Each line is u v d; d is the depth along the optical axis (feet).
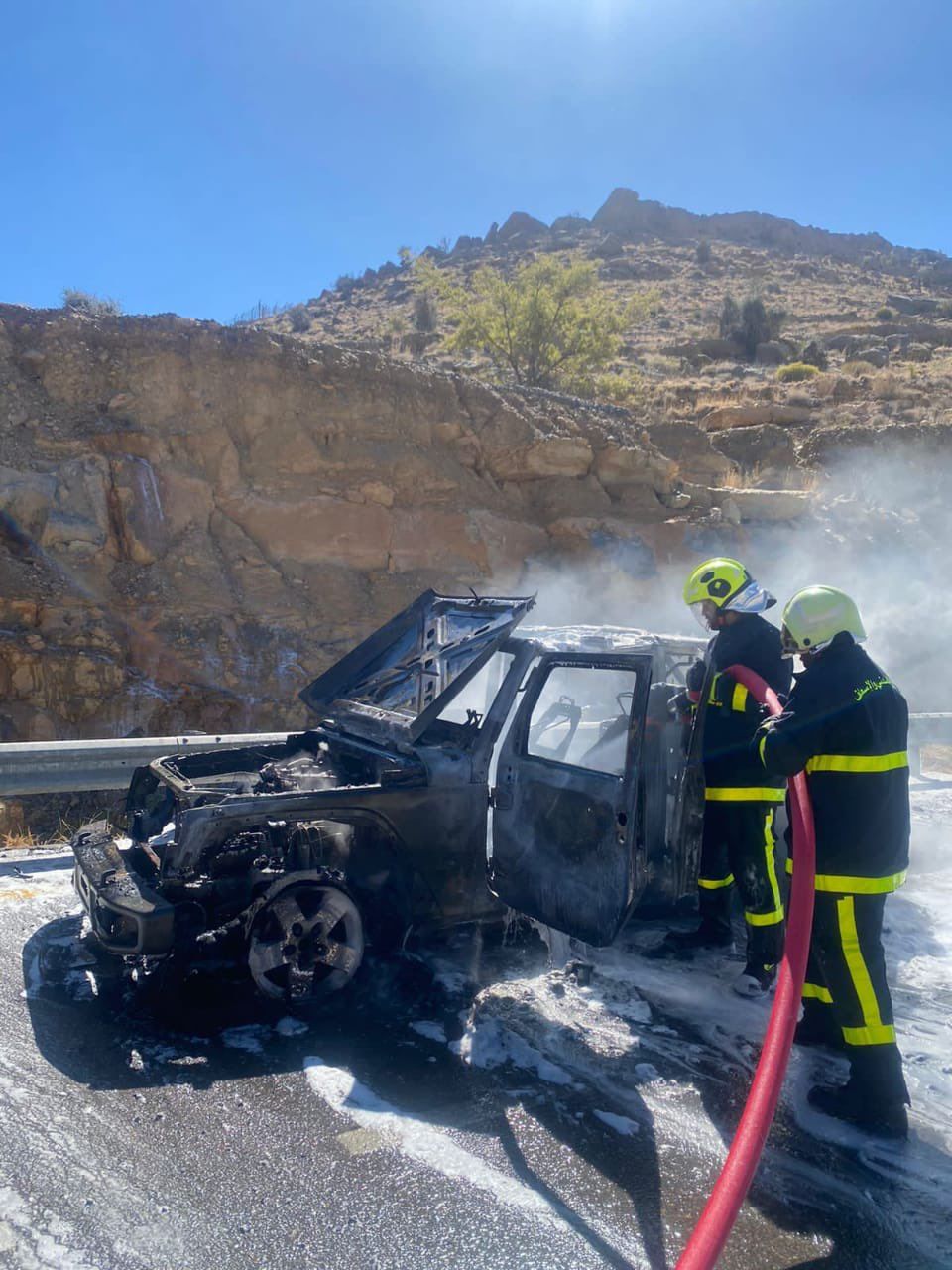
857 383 112.78
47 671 38.65
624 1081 13.82
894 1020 16.03
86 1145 11.85
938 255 311.88
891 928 20.21
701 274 230.07
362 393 50.90
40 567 41.47
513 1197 11.16
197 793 16.66
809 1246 10.57
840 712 12.68
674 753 17.97
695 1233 8.82
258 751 20.65
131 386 46.26
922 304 197.57
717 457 77.10
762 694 15.30
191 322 48.62
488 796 17.51
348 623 45.65
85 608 40.91
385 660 20.24
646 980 17.07
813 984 14.79
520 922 18.26
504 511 53.98
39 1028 14.80
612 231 287.07
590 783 15.90
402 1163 11.74
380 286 248.11
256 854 16.26
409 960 17.37
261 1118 12.59
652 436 76.02
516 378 95.40
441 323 157.38
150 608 42.14
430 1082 13.62
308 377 49.88
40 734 37.68
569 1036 15.05
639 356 139.13
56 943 17.97
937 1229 10.90
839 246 302.66
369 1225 10.59
